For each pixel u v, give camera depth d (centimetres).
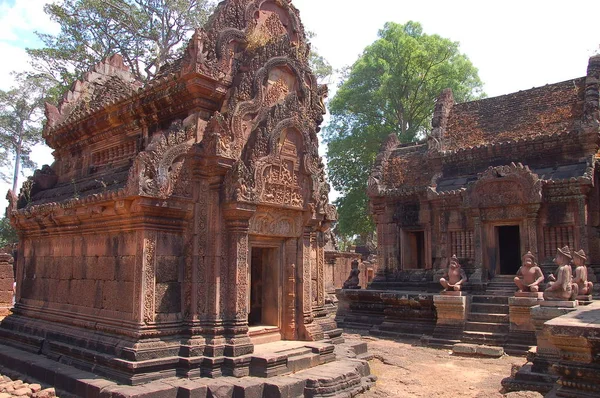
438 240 2016
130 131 1184
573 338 634
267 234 1073
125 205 920
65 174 1446
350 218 3647
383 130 3628
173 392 816
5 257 2231
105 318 977
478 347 1442
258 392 855
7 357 1077
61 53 2350
